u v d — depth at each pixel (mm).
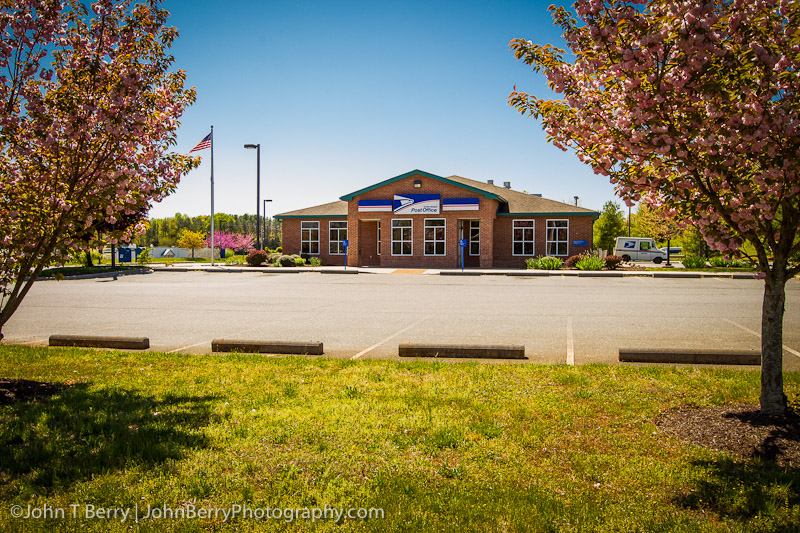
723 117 3938
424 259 32094
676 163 4191
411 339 9469
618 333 9867
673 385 5996
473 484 3730
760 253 4574
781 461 3963
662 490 3643
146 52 6035
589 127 4555
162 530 3176
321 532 3164
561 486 3709
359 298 16266
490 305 14305
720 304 14273
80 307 14219
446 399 5574
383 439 4512
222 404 5473
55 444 4406
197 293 17969
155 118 6156
